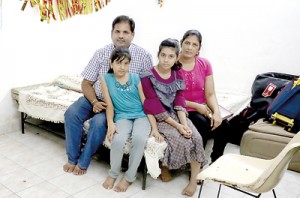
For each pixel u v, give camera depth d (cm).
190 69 237
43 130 301
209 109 244
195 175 208
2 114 283
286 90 264
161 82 214
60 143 275
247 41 340
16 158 241
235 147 299
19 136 284
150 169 198
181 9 375
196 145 206
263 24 327
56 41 310
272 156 254
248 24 336
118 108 218
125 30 222
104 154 257
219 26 355
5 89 281
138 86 218
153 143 198
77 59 335
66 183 211
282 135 249
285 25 315
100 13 342
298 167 248
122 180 209
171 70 220
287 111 255
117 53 206
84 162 222
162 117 210
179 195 206
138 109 219
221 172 164
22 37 282
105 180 214
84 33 333
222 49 358
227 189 218
